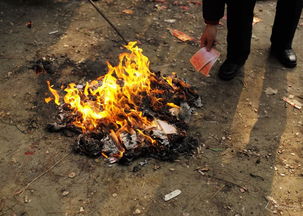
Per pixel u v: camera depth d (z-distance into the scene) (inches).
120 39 145.9
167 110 107.3
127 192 88.7
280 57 136.4
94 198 87.0
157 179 92.0
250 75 130.1
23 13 158.9
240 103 117.9
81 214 83.7
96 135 99.2
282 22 127.2
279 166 97.7
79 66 129.5
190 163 96.6
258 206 87.7
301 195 90.8
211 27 100.4
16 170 92.5
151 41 146.0
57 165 94.1
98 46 140.9
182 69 131.2
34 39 143.1
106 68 129.2
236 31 114.4
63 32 148.3
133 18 160.9
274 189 91.7
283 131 108.7
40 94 116.0
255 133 107.3
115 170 93.4
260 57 140.0
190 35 152.4
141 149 96.0
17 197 86.6
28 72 125.1
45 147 98.7
